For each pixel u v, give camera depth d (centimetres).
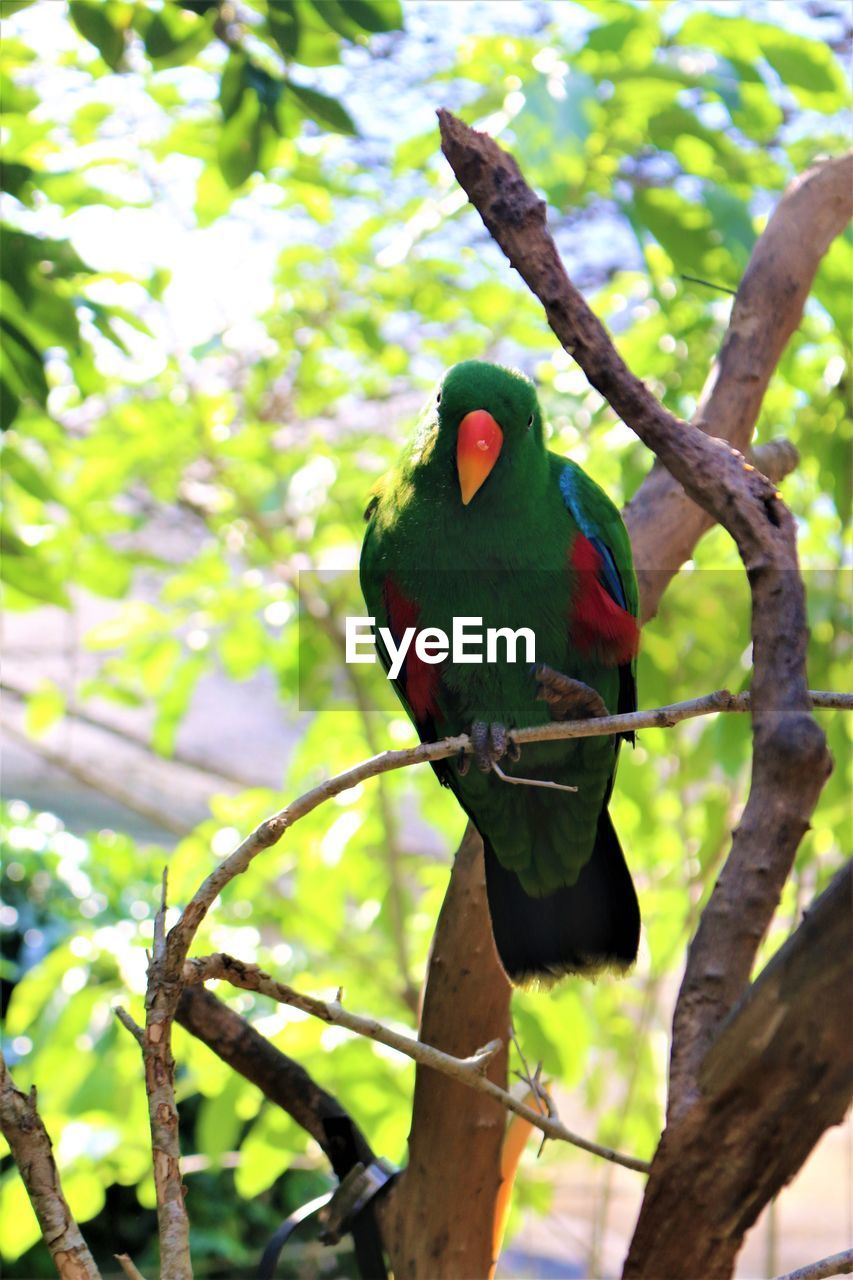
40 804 656
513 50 313
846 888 127
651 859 373
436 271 366
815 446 305
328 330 387
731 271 299
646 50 286
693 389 321
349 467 384
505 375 205
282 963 348
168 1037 125
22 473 324
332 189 335
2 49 280
